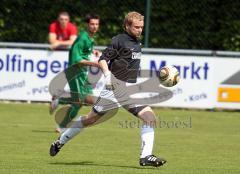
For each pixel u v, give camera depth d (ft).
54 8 149.38
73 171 71.87
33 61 136.46
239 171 74.43
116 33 148.56
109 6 148.56
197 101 135.85
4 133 102.99
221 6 146.51
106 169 73.61
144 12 146.30
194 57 135.13
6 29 150.00
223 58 135.13
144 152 72.43
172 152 88.74
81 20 149.38
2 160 78.59
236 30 146.61
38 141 95.40
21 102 140.67
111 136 103.14
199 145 95.96
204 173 72.38
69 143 94.89
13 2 149.69
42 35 149.69
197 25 147.02
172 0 146.61
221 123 122.62
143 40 144.46
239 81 135.44
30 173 70.03
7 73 137.39
